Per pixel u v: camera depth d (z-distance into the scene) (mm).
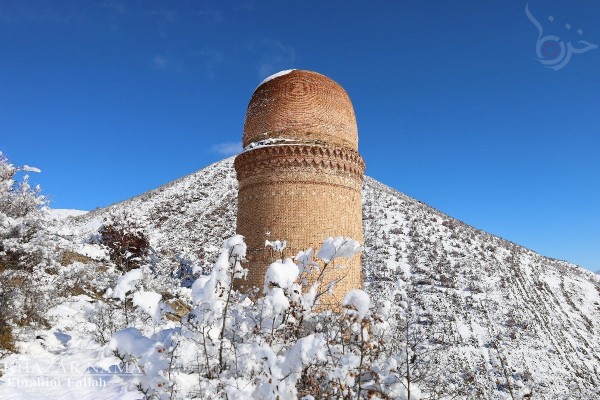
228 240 6695
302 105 16422
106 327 12203
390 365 6250
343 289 14711
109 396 7383
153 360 5578
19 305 10797
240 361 6480
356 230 16391
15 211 11391
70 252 21516
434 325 38125
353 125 17453
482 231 77375
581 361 36625
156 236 65188
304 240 15305
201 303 6355
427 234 64750
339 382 5477
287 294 7094
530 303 47969
